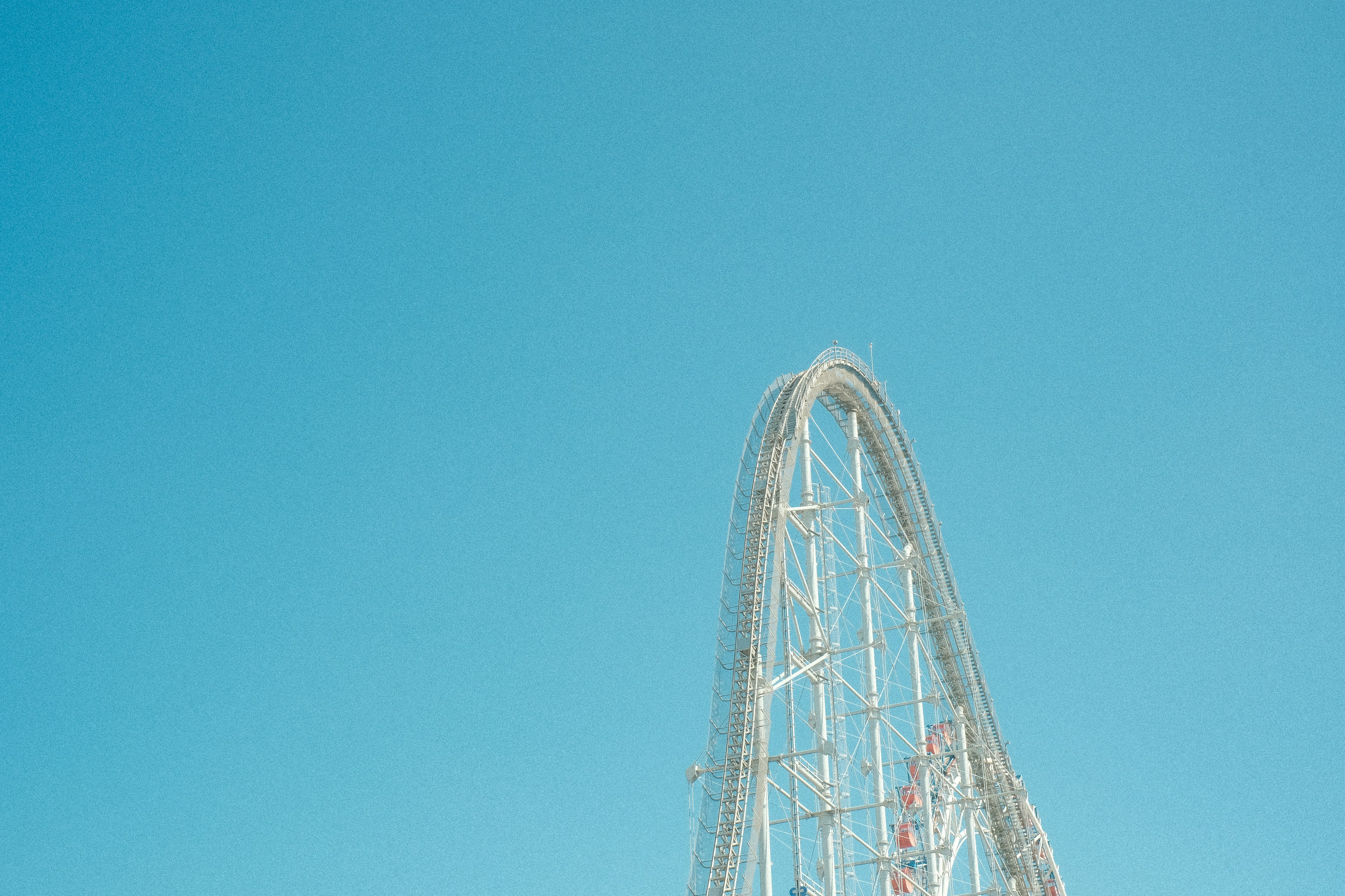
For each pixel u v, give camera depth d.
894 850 68.69
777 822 58.97
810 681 63.28
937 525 75.38
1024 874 73.12
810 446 66.50
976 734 73.69
